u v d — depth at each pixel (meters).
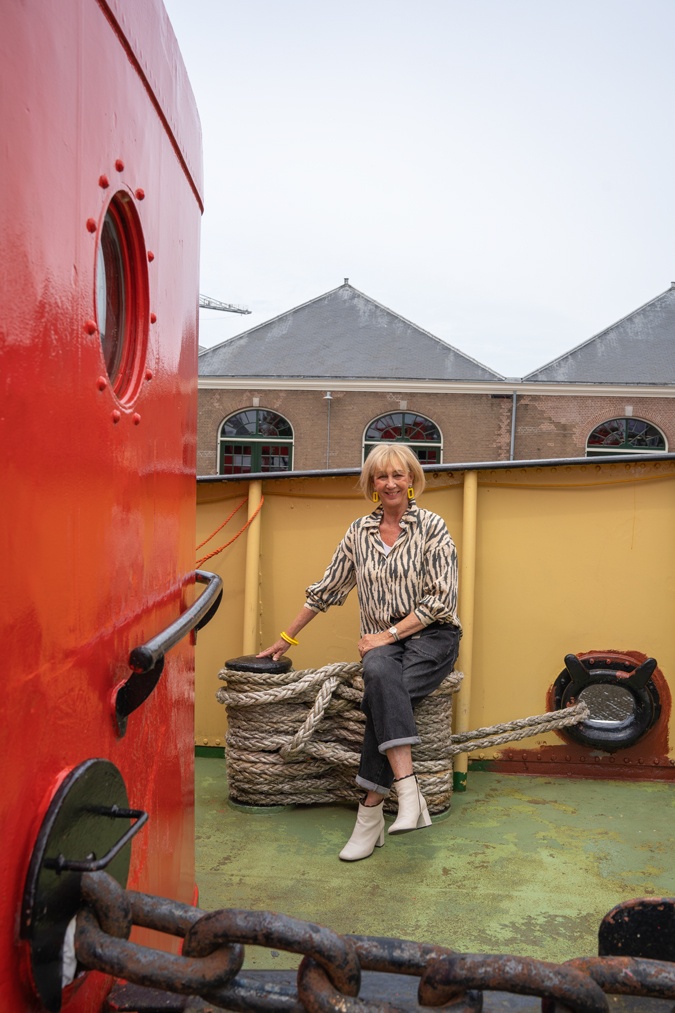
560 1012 0.77
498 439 31.89
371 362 34.00
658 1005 0.89
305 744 2.85
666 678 3.23
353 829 2.74
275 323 35.91
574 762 3.29
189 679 1.60
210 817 2.86
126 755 1.06
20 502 0.69
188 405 1.45
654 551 3.24
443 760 2.86
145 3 1.06
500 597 3.30
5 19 0.64
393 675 2.50
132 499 1.04
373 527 2.78
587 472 3.25
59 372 0.77
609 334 34.62
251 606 3.32
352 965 0.78
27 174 0.68
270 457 32.72
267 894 2.27
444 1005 0.78
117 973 0.78
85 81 0.82
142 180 1.06
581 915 2.16
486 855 2.54
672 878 2.39
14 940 0.69
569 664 3.17
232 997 0.79
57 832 0.74
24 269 0.68
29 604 0.71
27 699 0.71
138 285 1.09
